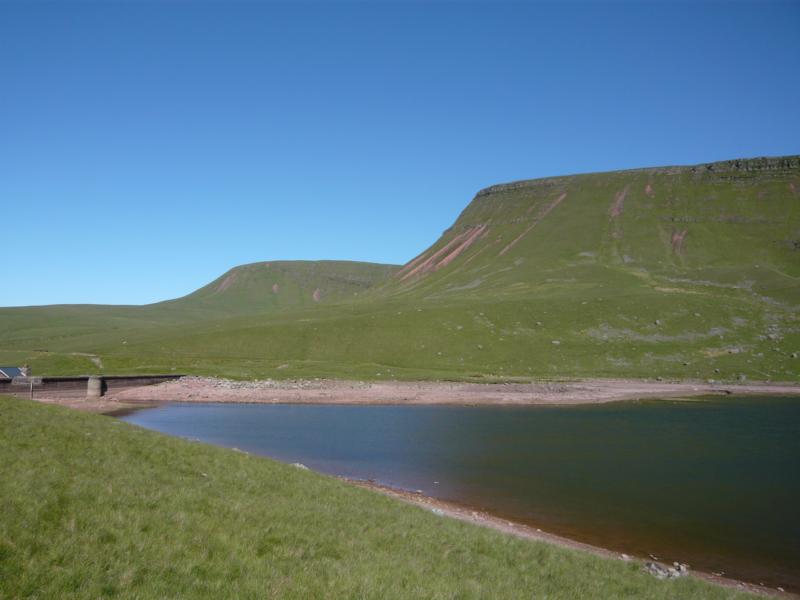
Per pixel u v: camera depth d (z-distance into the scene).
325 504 21.58
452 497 36.00
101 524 14.62
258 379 102.44
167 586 12.00
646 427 64.50
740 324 134.00
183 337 137.62
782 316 137.12
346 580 13.70
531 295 165.12
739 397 92.69
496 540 21.27
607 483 39.88
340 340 133.12
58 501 15.63
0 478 16.75
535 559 19.58
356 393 92.25
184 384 96.50
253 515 17.89
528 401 87.38
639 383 104.19
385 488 37.72
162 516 16.06
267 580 13.04
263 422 67.25
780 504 35.22
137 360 116.56
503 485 39.22
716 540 29.05
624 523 31.41
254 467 25.72
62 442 22.86
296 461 45.94
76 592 11.18
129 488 18.19
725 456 49.00
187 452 25.98
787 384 103.12
